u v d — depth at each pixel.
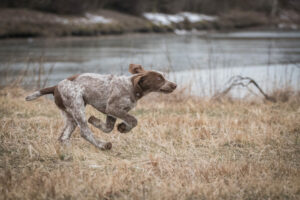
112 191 15.83
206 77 47.19
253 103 35.47
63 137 21.12
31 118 27.34
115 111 19.75
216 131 25.44
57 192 15.31
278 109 32.84
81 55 71.75
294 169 18.33
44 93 20.77
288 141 23.41
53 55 70.94
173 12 161.75
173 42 101.12
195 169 18.09
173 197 15.23
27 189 15.48
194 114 31.62
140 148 21.95
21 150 20.72
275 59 66.31
